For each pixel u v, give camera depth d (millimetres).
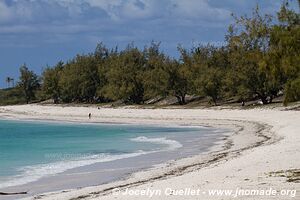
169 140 55219
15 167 37062
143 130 74500
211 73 106375
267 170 24688
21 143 60969
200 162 33156
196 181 23141
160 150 45250
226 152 38125
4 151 50719
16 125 102250
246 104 98812
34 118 123000
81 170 34031
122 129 78500
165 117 94688
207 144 48250
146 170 31875
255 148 37719
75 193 24391
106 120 101750
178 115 94312
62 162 39219
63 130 82625
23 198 24359
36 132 79875
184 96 118625
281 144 38562
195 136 59125
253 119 76250
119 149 48125
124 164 36156
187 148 45688
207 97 119438
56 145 56469
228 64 110438
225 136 56656
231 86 99500
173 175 27828
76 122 102812
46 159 42000
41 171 34375
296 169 24391
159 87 121875
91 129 82000
